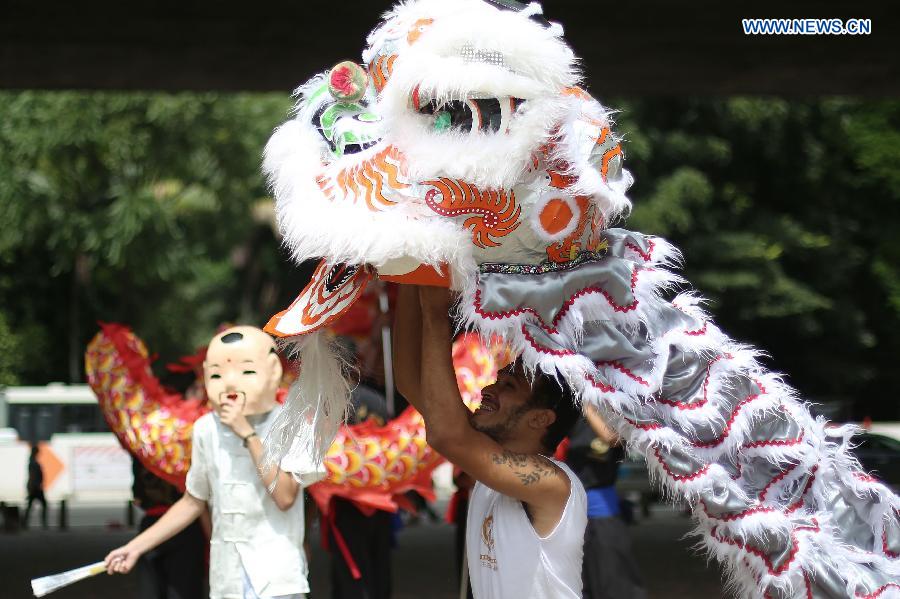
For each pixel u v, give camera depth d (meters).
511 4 7.45
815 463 7.95
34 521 43.91
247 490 12.90
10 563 30.59
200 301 88.94
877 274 69.00
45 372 72.44
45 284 72.62
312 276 8.46
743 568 7.76
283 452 8.76
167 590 16.31
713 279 59.50
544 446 8.32
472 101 7.10
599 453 16.77
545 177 7.33
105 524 42.78
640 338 7.59
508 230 7.34
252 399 12.77
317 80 7.74
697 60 33.34
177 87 35.38
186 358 16.98
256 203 75.25
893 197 68.69
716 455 7.80
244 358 12.80
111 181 65.88
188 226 72.19
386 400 16.98
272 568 12.80
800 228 64.88
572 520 7.93
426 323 7.73
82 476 48.47
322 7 29.97
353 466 14.95
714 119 61.03
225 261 85.62
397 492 15.34
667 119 59.91
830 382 66.31
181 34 31.36
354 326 17.09
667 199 56.75
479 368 13.70
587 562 17.23
